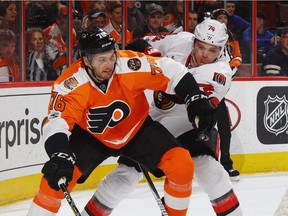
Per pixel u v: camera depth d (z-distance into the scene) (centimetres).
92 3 1388
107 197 760
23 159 1190
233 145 1452
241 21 1505
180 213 730
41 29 1316
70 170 653
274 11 1532
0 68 1252
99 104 695
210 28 752
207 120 700
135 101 716
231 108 1451
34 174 1216
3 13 1253
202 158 766
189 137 775
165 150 712
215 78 750
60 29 1348
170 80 710
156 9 1444
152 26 1451
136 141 726
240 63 1406
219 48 764
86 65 680
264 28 1530
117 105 700
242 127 1461
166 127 782
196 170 768
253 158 1470
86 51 668
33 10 1300
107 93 691
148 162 722
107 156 739
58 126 670
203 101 699
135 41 807
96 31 670
